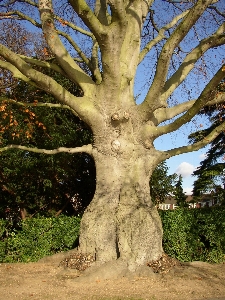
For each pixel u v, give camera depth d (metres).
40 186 14.73
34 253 10.41
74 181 15.29
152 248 8.66
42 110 13.82
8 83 14.51
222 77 7.35
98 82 10.64
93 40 11.95
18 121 13.23
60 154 13.67
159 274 8.21
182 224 10.46
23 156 13.64
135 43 9.85
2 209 15.04
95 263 8.51
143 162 9.29
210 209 10.80
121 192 9.01
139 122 9.23
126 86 9.16
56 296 6.81
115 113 8.90
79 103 8.80
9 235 10.81
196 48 10.26
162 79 8.39
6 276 8.20
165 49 8.01
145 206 8.97
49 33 8.93
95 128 9.13
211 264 9.72
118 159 9.15
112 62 8.23
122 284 7.54
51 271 8.59
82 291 7.12
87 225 8.90
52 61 12.78
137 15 10.04
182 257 10.27
